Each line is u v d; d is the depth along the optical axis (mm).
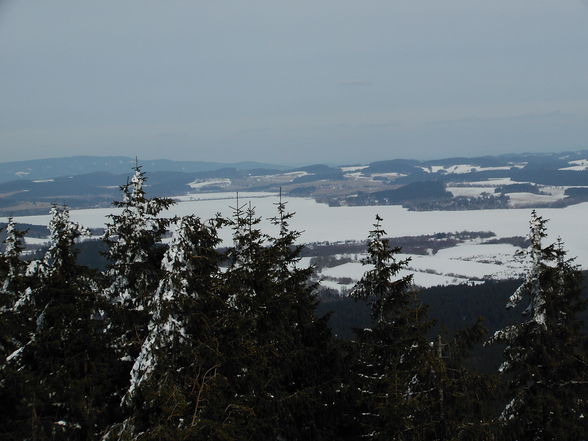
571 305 23109
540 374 22672
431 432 18625
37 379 17156
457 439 17906
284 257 24391
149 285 18594
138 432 14844
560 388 22688
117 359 18812
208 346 15750
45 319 18766
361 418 21359
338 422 21688
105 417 17531
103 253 19328
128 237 18609
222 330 17219
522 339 23531
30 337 18766
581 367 22984
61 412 18094
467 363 20219
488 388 18766
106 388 18125
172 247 15945
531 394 22938
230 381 17016
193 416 14664
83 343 18562
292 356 20609
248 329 18344
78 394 16859
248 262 20984
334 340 24469
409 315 19344
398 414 17734
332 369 23266
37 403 16641
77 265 19938
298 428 20859
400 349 19000
